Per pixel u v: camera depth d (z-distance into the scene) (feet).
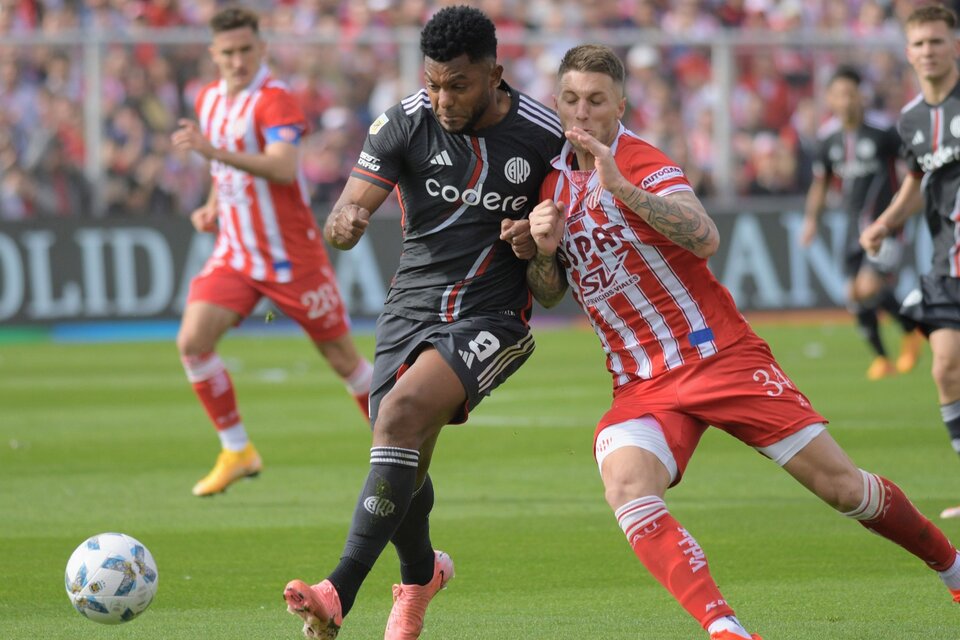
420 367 51.19
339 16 230.27
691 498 83.05
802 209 204.74
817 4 246.27
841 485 49.93
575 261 51.11
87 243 190.60
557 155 52.85
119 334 190.29
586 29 234.99
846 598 59.00
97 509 81.25
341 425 116.16
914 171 79.25
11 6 220.02
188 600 59.82
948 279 76.28
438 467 95.14
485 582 62.95
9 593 60.90
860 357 161.68
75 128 198.39
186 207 202.18
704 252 48.62
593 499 83.10
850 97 141.28
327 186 206.39
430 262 53.42
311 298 92.73
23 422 118.73
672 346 50.31
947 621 54.90
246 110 92.53
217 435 111.34
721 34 216.54
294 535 73.87
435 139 52.37
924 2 248.93
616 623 55.31
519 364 54.49
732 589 60.95
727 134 213.87
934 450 98.48
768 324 200.75
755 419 49.65
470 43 49.55
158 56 201.16
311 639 47.09
